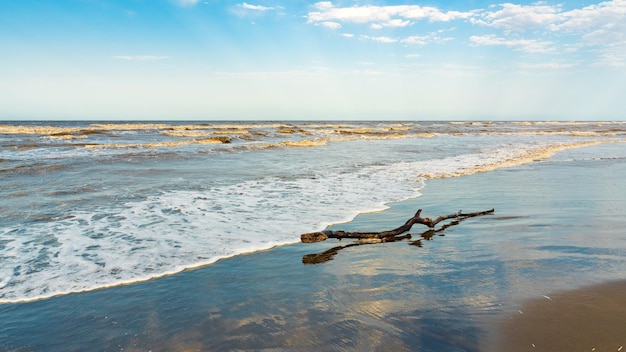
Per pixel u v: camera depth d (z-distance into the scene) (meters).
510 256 5.79
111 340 3.61
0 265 5.35
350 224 7.78
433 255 5.99
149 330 3.78
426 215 8.60
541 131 61.72
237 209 8.80
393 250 6.28
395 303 4.30
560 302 4.19
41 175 13.16
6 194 10.09
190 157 19.52
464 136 47.28
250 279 5.03
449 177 14.17
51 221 7.63
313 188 11.56
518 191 11.49
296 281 4.97
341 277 5.10
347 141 36.25
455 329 3.72
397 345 3.48
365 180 13.18
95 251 5.95
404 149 26.52
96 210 8.55
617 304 4.13
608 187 12.14
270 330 3.75
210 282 4.92
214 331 3.74
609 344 3.41
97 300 4.40
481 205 9.62
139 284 4.84
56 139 31.31
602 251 5.91
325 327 3.80
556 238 6.68
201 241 6.51
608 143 34.38
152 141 30.45
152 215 8.16
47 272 5.14
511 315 3.94
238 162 17.94
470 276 5.03
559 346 3.40
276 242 6.57
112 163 16.47
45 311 4.15
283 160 19.03
